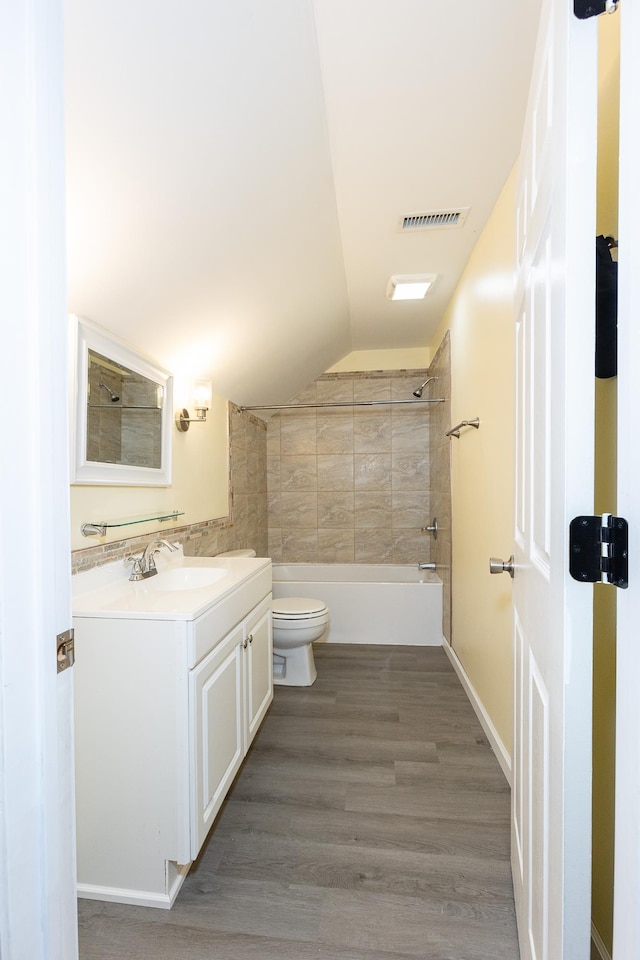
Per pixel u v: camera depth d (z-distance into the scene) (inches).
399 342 152.6
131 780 50.2
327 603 131.0
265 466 160.4
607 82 34.8
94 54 35.9
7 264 19.3
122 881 50.3
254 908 48.5
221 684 58.2
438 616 127.8
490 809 62.7
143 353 75.6
